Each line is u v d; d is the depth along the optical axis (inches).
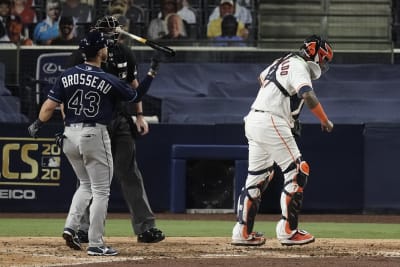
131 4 2508.6
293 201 1141.7
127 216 1905.8
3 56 2388.0
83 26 2496.3
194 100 2228.1
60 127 1982.0
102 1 2512.3
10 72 2390.5
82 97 1032.8
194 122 2202.3
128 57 1212.5
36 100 2251.5
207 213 1968.5
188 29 2527.1
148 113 2300.7
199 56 2464.3
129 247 1173.1
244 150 1936.5
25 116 2220.7
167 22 2514.8
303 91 1101.1
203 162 1959.9
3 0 2518.5
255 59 2464.3
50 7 2508.6
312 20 2544.3
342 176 1990.7
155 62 1066.1
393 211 1989.4
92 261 987.9
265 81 1155.3
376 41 2492.6
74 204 1098.1
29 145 1984.5
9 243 1224.2
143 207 1230.3
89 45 1042.1
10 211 1989.4
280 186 1951.3
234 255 1071.6
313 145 1983.3
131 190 1227.2
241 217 1186.0
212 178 1961.1
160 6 2519.7
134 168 1223.5
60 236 1398.9
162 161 1988.2
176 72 2358.5
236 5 2536.9
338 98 2247.8
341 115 2201.0
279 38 2546.8
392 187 1988.2
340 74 2352.4
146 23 2516.0
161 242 1259.2
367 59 2464.3
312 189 1987.0
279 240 1173.1
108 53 1190.9
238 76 2362.2
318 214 1987.0
